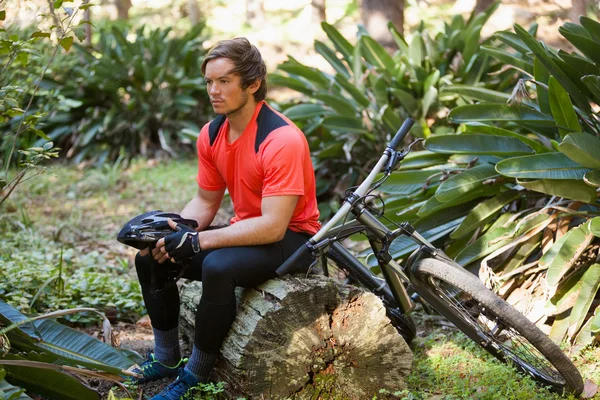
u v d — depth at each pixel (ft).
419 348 11.34
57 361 9.03
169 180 25.43
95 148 28.71
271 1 69.31
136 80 29.40
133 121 29.43
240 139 9.11
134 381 9.66
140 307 13.50
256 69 8.83
